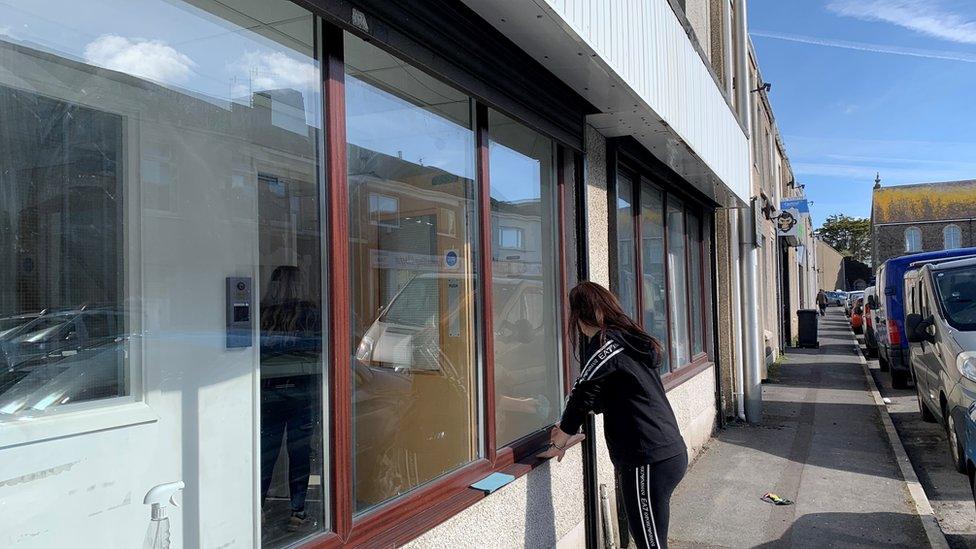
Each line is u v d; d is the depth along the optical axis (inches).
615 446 131.1
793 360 649.6
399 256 114.4
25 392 61.4
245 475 81.3
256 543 82.3
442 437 124.9
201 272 77.4
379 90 108.7
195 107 77.1
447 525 108.7
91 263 67.0
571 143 165.3
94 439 66.1
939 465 281.6
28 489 61.0
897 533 194.1
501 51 128.1
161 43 73.6
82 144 66.4
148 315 71.7
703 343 333.7
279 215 87.2
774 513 211.5
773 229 673.0
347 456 93.6
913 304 335.3
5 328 60.1
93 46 67.2
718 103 257.6
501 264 144.5
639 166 222.2
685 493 232.5
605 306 135.3
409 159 117.0
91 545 65.5
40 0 62.9
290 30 88.6
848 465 267.0
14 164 60.8
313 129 92.5
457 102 128.5
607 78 144.3
